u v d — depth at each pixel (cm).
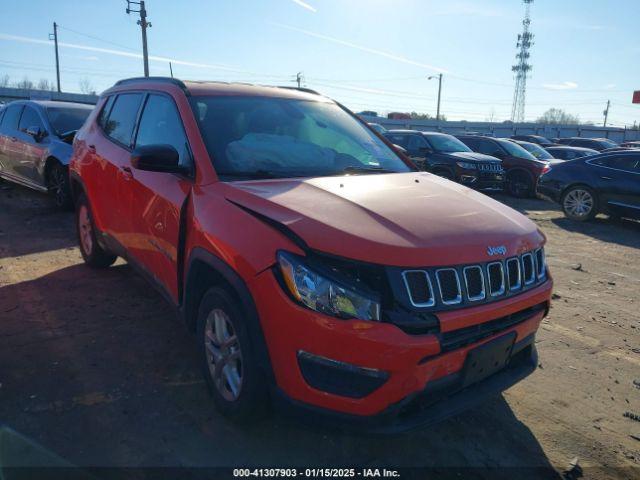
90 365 356
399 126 5438
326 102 440
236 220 278
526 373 294
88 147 496
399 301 236
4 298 464
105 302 464
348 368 235
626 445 307
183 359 369
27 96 4341
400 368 231
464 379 255
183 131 349
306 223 254
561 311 523
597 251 812
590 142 2792
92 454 269
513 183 1431
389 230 252
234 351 284
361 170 365
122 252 433
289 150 358
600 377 388
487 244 264
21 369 346
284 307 244
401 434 240
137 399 319
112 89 506
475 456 287
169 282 352
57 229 724
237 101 379
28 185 903
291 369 247
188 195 321
